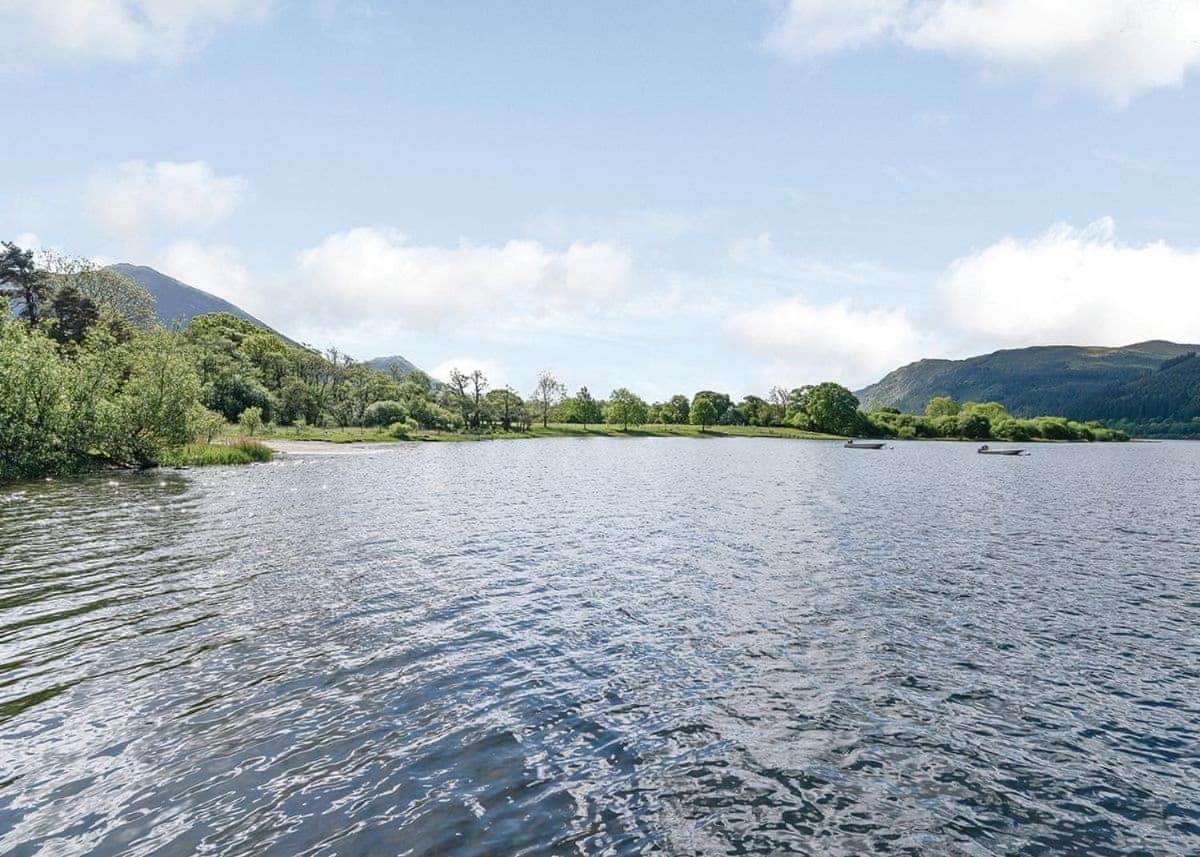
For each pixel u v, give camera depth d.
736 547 28.62
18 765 9.82
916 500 48.03
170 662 13.86
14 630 15.52
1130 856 8.57
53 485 44.06
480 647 15.39
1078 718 12.51
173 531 28.12
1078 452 151.00
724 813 9.20
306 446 103.19
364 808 8.94
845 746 11.21
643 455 112.81
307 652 14.70
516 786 9.63
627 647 15.70
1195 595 21.36
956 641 16.66
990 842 8.75
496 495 46.97
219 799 9.08
